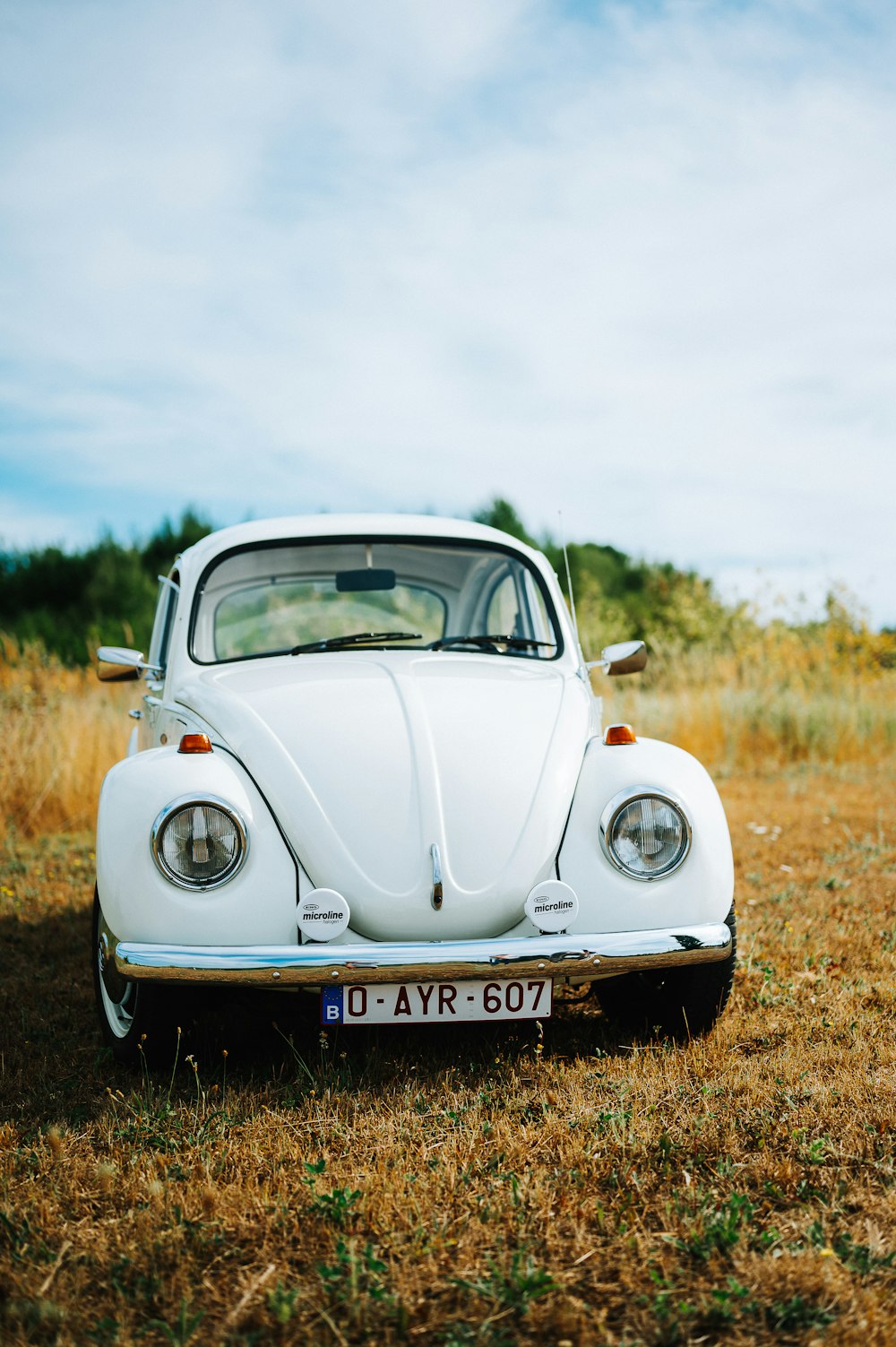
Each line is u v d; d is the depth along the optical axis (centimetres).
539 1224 215
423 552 412
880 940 413
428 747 298
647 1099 272
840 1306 186
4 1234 213
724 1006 308
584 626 1312
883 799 762
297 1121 264
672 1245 205
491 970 263
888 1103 264
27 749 739
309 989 289
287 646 415
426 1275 197
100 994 329
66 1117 271
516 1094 279
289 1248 208
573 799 296
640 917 278
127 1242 209
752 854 588
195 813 270
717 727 991
